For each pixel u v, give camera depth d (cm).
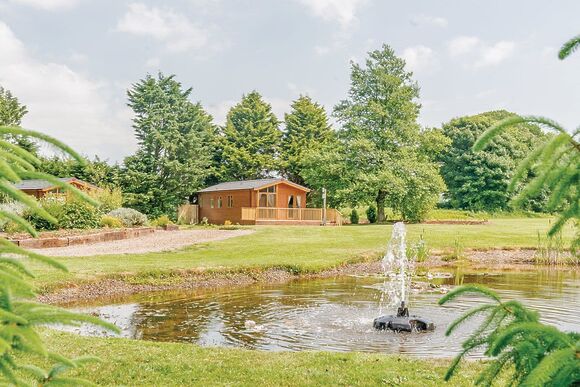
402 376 608
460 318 298
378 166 3962
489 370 285
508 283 1564
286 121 5719
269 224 3878
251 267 1659
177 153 4728
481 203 5584
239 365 652
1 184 188
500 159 5444
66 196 2517
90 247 2058
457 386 572
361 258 1995
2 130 202
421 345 851
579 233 316
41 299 1199
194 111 4959
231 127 5475
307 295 1345
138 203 4497
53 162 3975
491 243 2438
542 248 2166
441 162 6341
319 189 4528
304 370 633
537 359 239
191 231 2922
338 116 4206
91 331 938
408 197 3872
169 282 1471
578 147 236
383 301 1256
